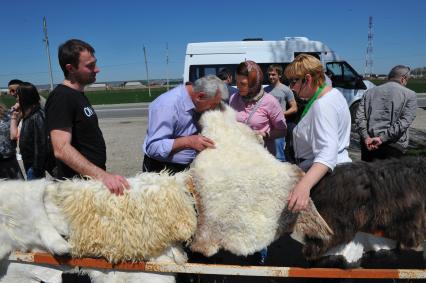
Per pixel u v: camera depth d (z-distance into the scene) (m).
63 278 3.03
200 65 10.57
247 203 2.11
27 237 2.20
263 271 2.21
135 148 9.04
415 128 10.83
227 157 2.19
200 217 2.19
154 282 2.24
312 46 10.86
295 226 2.18
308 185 2.07
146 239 2.12
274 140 3.73
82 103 2.47
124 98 35.59
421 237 2.18
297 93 2.38
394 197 2.14
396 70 4.19
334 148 2.16
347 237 2.17
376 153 4.28
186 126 2.67
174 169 2.74
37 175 3.90
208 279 2.96
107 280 2.25
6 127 4.22
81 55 2.42
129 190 2.15
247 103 3.59
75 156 2.28
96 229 2.10
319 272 2.20
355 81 11.11
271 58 10.55
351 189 2.15
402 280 2.87
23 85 3.79
